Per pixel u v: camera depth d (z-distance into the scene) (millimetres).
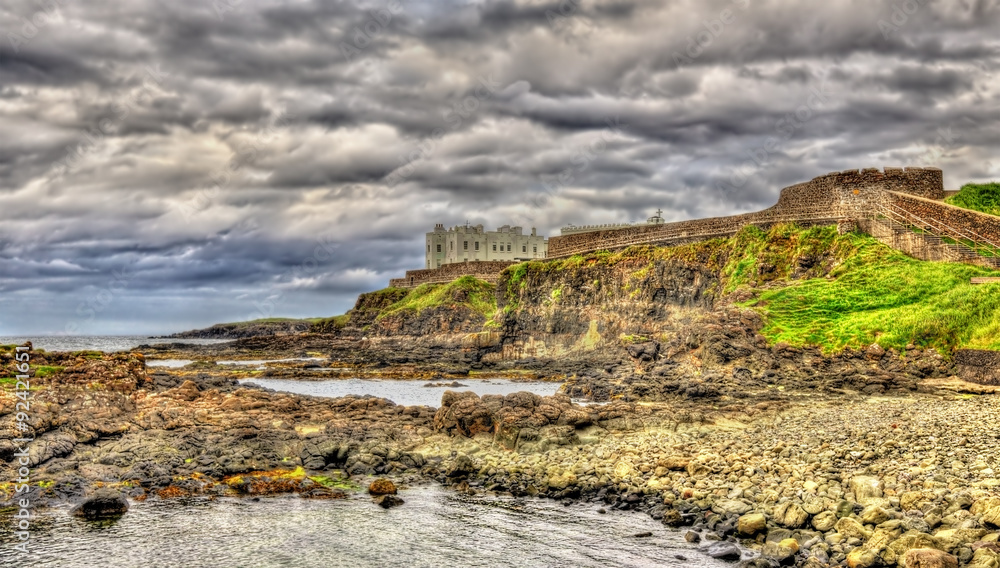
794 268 88625
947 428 38281
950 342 64688
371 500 36156
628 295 113938
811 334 70688
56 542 29641
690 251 106562
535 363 123062
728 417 50656
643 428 47781
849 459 34094
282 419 50844
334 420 50750
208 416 50781
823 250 88438
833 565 23984
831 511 27406
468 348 138625
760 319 74938
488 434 47469
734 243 99562
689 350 76562
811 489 30234
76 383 54625
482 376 113688
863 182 96812
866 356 65750
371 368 127125
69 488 35781
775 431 44531
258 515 33562
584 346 120250
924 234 82125
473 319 166500
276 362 143875
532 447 44562
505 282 141000
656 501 33281
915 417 43688
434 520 32750
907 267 77875
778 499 29797
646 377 74812
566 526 31328
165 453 41656
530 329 132250
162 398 56781
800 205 101562
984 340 62281
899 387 59125
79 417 45875
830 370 65562
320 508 34750
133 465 39312
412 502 35688
